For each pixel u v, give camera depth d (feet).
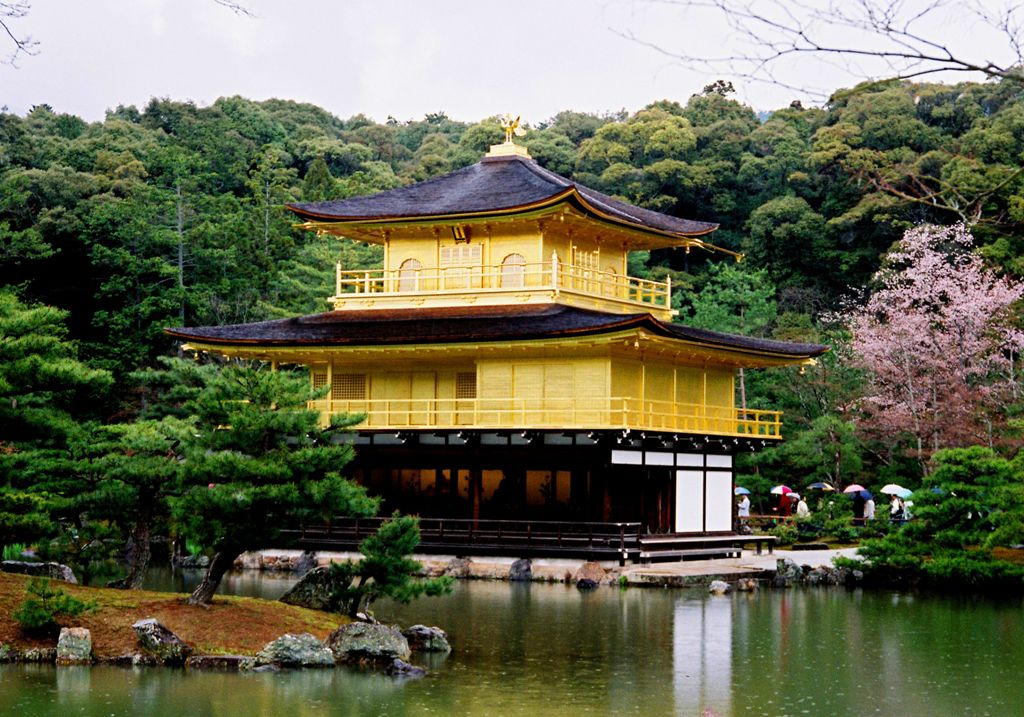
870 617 132.77
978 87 318.86
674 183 382.83
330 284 286.87
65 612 98.07
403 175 454.40
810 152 361.10
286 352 190.90
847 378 261.24
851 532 215.10
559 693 90.43
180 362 188.03
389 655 100.32
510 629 119.96
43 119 462.19
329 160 469.57
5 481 113.80
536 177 201.87
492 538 175.73
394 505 193.47
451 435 182.91
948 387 237.45
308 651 98.37
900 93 319.68
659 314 215.51
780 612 135.85
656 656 106.42
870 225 330.34
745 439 199.41
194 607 105.40
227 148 431.84
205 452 108.58
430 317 191.83
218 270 303.27
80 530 127.03
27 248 275.59
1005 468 161.99
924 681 97.09
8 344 110.93
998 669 102.27
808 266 344.69
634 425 174.60
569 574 164.14
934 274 246.47
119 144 395.55
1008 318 246.68
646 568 166.40
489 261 196.24
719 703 88.22
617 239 207.10
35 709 82.07
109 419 255.29
